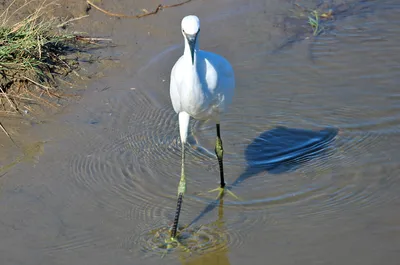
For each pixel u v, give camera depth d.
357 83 12.91
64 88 12.41
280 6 15.64
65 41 13.54
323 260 8.77
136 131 11.56
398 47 14.03
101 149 11.02
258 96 12.60
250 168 10.82
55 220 9.45
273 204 9.96
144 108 12.15
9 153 10.72
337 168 10.70
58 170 10.45
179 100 9.16
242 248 9.08
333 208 9.80
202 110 9.20
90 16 14.52
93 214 9.64
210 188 10.36
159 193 10.21
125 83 12.73
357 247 8.98
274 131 11.72
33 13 13.38
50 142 11.05
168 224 9.56
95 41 13.78
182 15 14.91
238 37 14.36
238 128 11.84
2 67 12.11
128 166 10.73
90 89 12.48
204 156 11.15
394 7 15.66
